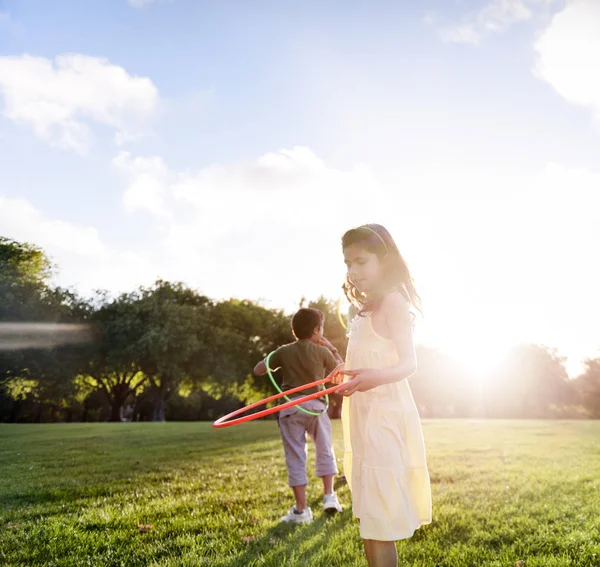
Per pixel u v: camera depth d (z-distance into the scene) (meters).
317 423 4.48
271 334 44.03
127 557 3.17
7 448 10.56
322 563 3.04
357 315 2.69
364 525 2.32
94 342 38.31
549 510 4.39
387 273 2.60
